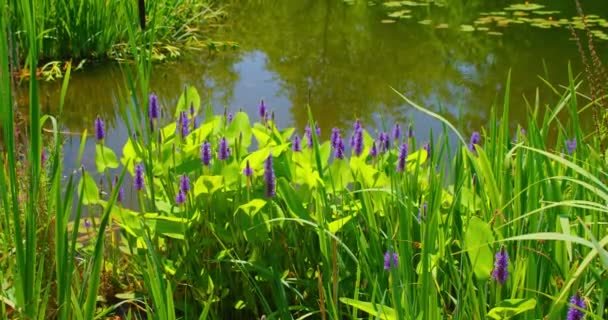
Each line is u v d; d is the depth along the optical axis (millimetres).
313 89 5539
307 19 8109
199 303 2477
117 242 3025
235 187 2510
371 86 5656
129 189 3643
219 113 4953
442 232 2049
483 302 1841
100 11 5941
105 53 6031
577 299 1630
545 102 5336
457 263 2293
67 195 1853
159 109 2854
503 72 6055
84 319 1771
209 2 8562
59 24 5844
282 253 2463
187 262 2428
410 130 2859
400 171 2443
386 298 2094
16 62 2230
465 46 6910
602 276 1979
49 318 2201
